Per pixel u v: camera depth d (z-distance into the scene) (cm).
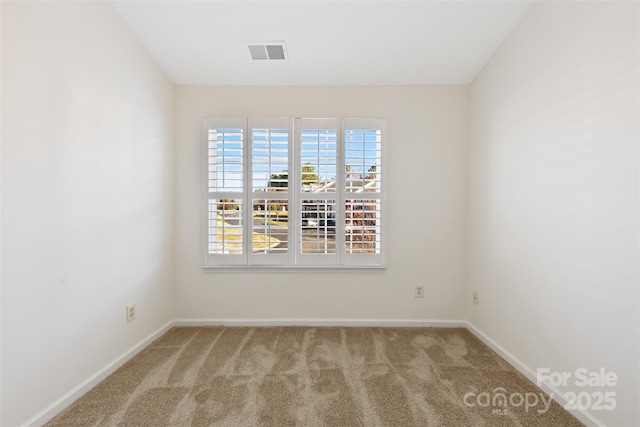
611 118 138
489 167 238
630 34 129
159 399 167
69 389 164
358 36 220
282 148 271
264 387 178
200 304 275
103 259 188
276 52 235
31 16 140
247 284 275
